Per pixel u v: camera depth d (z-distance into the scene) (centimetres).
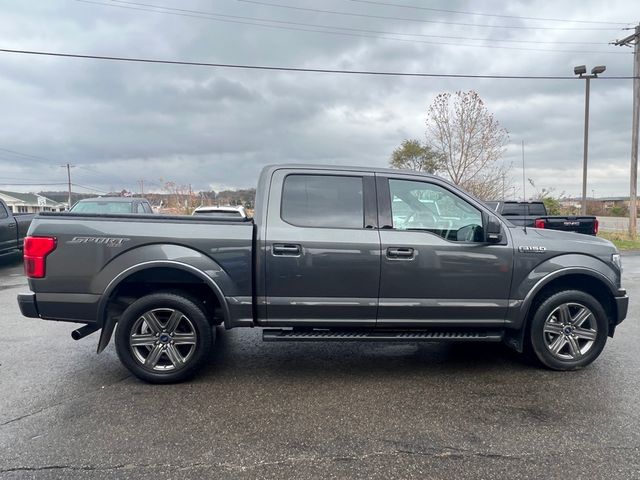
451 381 424
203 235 409
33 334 571
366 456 297
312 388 407
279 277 411
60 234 400
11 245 1141
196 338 413
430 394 394
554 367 445
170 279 418
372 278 417
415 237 422
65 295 402
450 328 440
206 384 415
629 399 382
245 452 301
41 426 333
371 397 388
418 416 353
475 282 427
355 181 433
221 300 410
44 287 401
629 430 330
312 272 412
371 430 331
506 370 452
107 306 413
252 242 411
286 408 366
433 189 436
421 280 421
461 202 434
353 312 420
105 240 400
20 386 407
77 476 272
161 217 416
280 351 511
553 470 281
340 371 450
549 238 446
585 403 375
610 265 448
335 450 304
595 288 466
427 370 453
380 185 433
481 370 453
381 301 420
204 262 407
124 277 399
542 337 442
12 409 361
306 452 301
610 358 483
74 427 332
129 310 405
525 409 364
